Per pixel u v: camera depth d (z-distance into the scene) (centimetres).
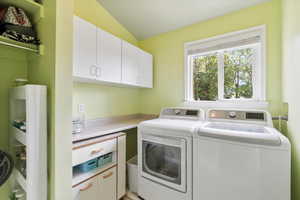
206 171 124
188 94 219
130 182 181
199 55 214
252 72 179
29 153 89
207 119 175
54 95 97
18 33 98
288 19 129
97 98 192
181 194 136
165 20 210
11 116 112
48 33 102
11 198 106
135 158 199
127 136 241
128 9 194
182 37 223
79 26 137
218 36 192
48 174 100
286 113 140
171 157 149
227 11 183
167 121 173
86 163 132
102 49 160
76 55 134
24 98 92
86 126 176
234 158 112
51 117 98
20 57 122
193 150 130
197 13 191
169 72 235
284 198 99
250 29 172
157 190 151
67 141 104
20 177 102
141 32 242
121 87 230
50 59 99
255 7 170
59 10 98
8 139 115
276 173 101
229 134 115
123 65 188
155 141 153
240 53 187
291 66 121
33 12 113
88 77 144
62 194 100
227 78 195
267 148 103
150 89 256
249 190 108
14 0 98
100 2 186
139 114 267
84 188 123
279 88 156
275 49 158
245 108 175
